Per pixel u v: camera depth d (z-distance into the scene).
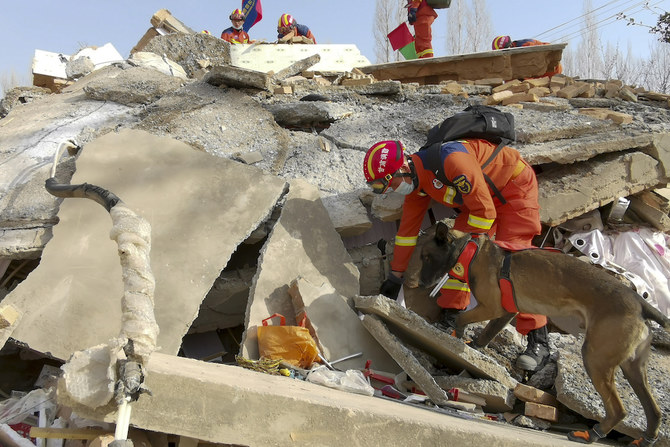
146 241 2.67
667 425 3.64
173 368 2.78
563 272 3.76
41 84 9.51
